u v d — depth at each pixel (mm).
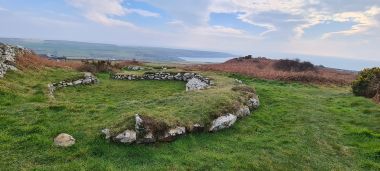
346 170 12766
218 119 17109
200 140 15352
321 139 16172
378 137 16234
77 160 12008
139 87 33438
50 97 23047
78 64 45469
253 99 23031
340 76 53531
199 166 12359
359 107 23875
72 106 18219
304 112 21953
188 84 32875
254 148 14789
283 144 15438
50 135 13844
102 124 15141
